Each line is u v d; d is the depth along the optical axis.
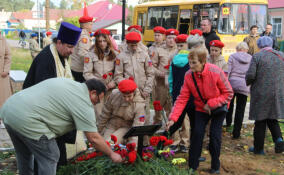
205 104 4.52
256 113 5.53
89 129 3.35
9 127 3.44
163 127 7.11
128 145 3.96
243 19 14.90
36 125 3.28
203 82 4.40
